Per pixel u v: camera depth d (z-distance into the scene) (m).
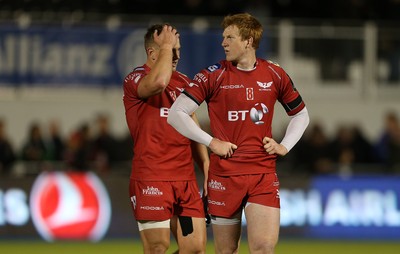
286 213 47.97
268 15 60.50
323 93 58.41
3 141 49.41
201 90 21.83
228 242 22.41
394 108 59.34
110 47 55.38
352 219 48.75
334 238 48.41
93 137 52.16
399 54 58.84
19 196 45.34
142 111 23.25
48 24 54.75
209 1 59.41
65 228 45.56
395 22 60.84
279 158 52.59
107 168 49.88
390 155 52.69
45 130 55.59
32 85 54.78
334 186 48.69
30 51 54.53
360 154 52.84
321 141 52.47
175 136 23.23
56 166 50.34
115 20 56.25
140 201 23.23
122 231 46.28
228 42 21.78
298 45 57.62
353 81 58.91
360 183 49.00
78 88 55.31
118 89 55.72
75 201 45.72
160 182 23.11
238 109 21.77
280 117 57.81
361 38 58.50
